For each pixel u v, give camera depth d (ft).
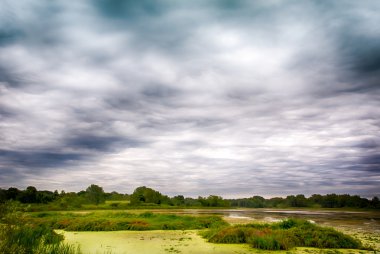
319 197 518.78
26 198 332.19
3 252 37.93
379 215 224.53
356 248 65.98
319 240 67.67
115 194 563.07
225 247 66.59
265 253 59.47
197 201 464.65
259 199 562.66
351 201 479.00
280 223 86.07
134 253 60.59
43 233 64.08
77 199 312.91
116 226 107.45
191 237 85.81
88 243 72.90
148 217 150.30
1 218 45.27
